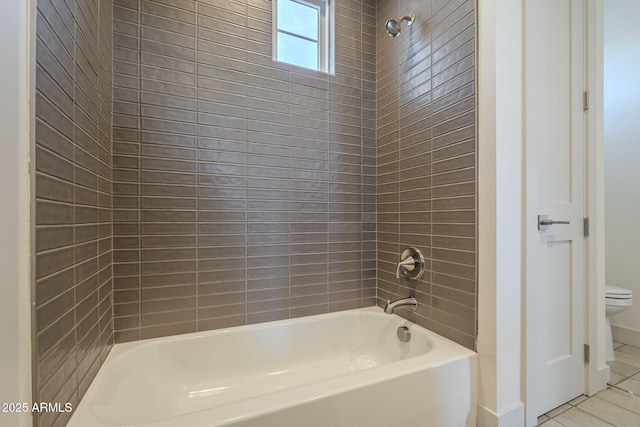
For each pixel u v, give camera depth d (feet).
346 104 6.08
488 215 3.94
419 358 3.86
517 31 4.10
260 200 5.29
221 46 5.00
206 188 4.88
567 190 4.75
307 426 2.92
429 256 4.94
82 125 3.05
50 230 2.32
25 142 2.01
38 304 2.11
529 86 4.21
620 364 6.00
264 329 5.13
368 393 3.25
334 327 5.68
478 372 4.04
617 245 7.38
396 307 5.21
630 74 7.21
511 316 3.98
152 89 4.54
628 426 4.15
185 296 4.75
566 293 4.72
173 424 2.54
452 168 4.51
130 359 4.04
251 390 4.69
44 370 2.19
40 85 2.17
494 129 3.88
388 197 6.01
